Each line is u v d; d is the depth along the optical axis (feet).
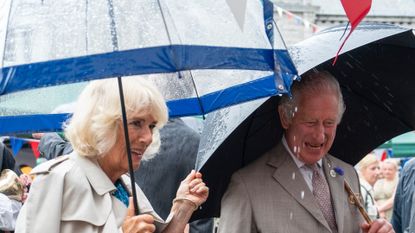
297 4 105.60
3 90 16.42
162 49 16.76
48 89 20.98
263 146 23.29
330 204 22.57
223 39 17.24
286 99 22.13
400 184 30.40
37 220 18.19
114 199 19.22
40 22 16.96
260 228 21.65
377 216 33.09
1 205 27.94
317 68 23.40
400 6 80.18
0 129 20.80
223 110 22.27
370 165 48.34
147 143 19.20
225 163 22.77
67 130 19.10
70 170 18.76
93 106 18.84
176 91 21.77
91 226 18.43
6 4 17.20
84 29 16.92
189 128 28.04
